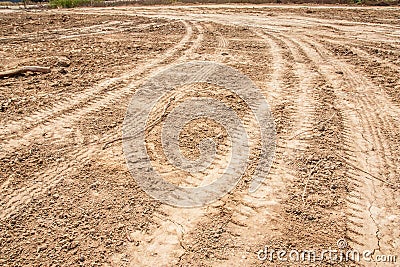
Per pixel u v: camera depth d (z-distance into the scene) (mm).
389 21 14438
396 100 6777
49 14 19578
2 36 12859
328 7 18953
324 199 4148
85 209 4020
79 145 5320
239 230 3730
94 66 8930
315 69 8617
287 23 14734
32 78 8062
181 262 3361
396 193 4227
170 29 13898
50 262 3363
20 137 5562
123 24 15398
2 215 3949
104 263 3354
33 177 4578
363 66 8805
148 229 3750
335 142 5305
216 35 12555
